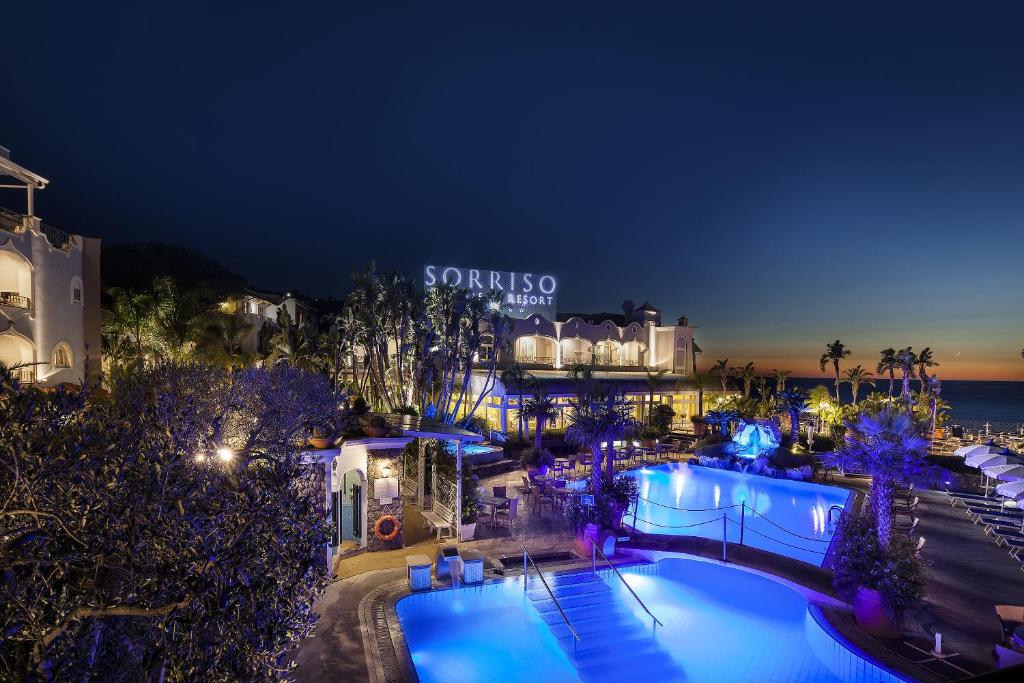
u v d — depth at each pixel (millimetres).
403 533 18344
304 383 16828
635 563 16531
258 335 48219
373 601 13406
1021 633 10844
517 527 19641
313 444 13719
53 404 5039
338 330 41656
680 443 39062
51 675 4078
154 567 4840
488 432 37938
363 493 16641
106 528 4875
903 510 22812
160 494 5273
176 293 36375
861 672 11320
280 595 5438
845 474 30578
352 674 10312
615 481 18562
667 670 12078
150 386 9805
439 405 37688
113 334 33094
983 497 25125
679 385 53219
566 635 13086
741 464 30875
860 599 12555
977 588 15016
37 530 4594
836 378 63469
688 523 22109
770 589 15477
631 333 56844
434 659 12297
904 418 14750
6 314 25484
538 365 50625
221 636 4887
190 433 6457
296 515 5930
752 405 46719
